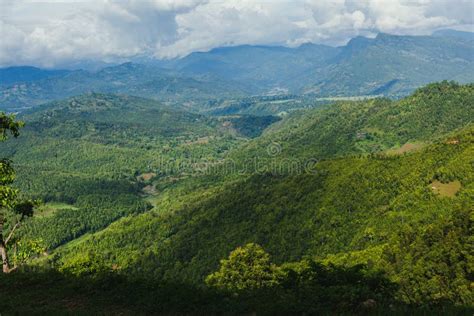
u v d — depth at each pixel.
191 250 115.38
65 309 19.27
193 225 131.12
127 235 143.62
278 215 117.31
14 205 29.05
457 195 87.19
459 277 33.09
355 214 102.19
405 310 16.45
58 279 24.20
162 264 111.50
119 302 20.11
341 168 135.88
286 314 17.00
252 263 37.94
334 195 115.19
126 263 117.44
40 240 31.00
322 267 22.09
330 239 95.88
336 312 17.05
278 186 140.00
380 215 94.12
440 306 17.67
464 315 15.52
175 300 19.00
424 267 38.41
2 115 27.53
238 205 135.38
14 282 23.62
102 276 22.89
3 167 27.22
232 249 105.38
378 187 110.62
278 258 97.00
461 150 109.06
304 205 116.75
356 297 17.83
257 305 17.95
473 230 43.88
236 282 35.09
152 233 139.62
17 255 29.39
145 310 18.70
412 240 54.56
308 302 17.56
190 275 97.00
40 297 21.20
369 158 138.50
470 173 92.44
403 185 104.44
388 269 45.72
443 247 41.31
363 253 63.38
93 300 20.47
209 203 149.12
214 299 19.23
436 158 110.25
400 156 129.75
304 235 103.19
